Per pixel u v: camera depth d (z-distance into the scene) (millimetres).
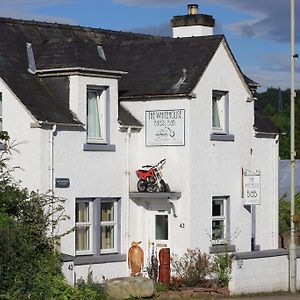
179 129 27828
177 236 27922
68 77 26578
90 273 24688
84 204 26875
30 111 25188
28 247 21422
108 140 27312
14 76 26328
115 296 23922
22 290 20969
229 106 29547
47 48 27531
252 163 32125
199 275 26938
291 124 29094
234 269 26766
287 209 36625
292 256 28656
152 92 28078
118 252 27625
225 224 29438
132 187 28156
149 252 28250
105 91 27328
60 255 23328
